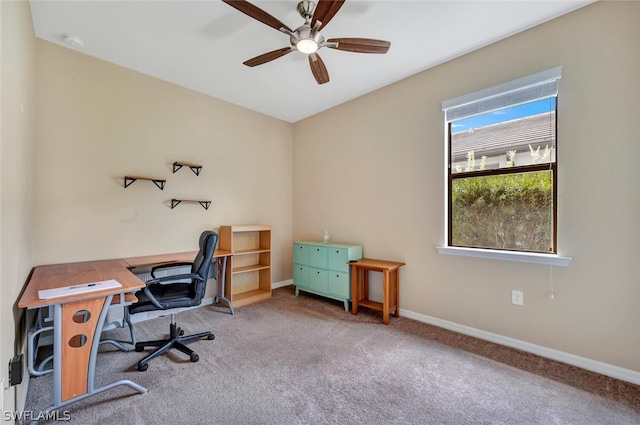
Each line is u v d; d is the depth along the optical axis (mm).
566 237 2111
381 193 3340
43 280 1895
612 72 1929
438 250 2781
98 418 1544
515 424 1508
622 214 1896
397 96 3160
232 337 2580
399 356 2229
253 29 2244
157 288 2434
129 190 2879
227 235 3490
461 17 2105
